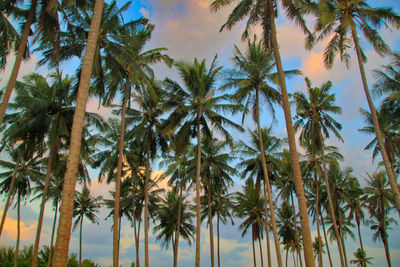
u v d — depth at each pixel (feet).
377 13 53.88
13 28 45.60
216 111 74.79
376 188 116.16
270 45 56.24
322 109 90.84
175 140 75.56
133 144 92.48
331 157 104.06
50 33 47.65
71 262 113.50
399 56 63.98
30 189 93.71
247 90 72.59
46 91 70.18
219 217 126.11
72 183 24.64
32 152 71.05
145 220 74.18
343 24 51.72
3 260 98.84
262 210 124.16
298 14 51.49
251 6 52.42
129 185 113.29
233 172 96.37
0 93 56.59
